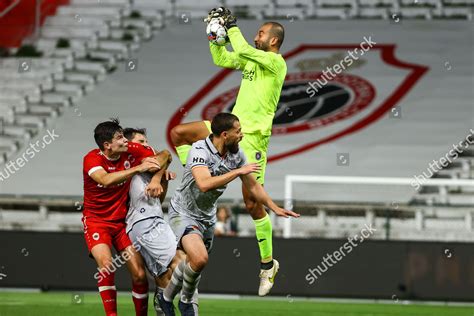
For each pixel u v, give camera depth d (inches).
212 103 1493.6
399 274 917.2
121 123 1466.5
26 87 1568.7
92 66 1606.8
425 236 1195.9
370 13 1673.2
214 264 919.0
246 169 514.9
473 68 1530.5
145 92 1535.4
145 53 1626.5
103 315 745.0
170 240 566.6
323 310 832.3
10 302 839.7
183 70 1577.3
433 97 1475.1
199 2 1705.2
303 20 1662.2
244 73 594.6
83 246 922.7
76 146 1438.2
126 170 555.2
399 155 1365.7
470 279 913.5
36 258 925.2
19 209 1341.0
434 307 886.4
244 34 1609.3
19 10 1654.8
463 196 1269.7
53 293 951.0
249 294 912.9
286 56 1574.8
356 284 915.4
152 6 1705.2
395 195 1291.8
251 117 584.1
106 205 574.2
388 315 793.6
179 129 596.7
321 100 1491.1
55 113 1517.0
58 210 1339.8
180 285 556.1
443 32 1617.9
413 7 1665.8
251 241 918.4
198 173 525.3
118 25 1679.4
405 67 1541.6
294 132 1432.1
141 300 575.2
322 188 1304.1
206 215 561.3
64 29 1668.3
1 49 1638.8
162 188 578.6
